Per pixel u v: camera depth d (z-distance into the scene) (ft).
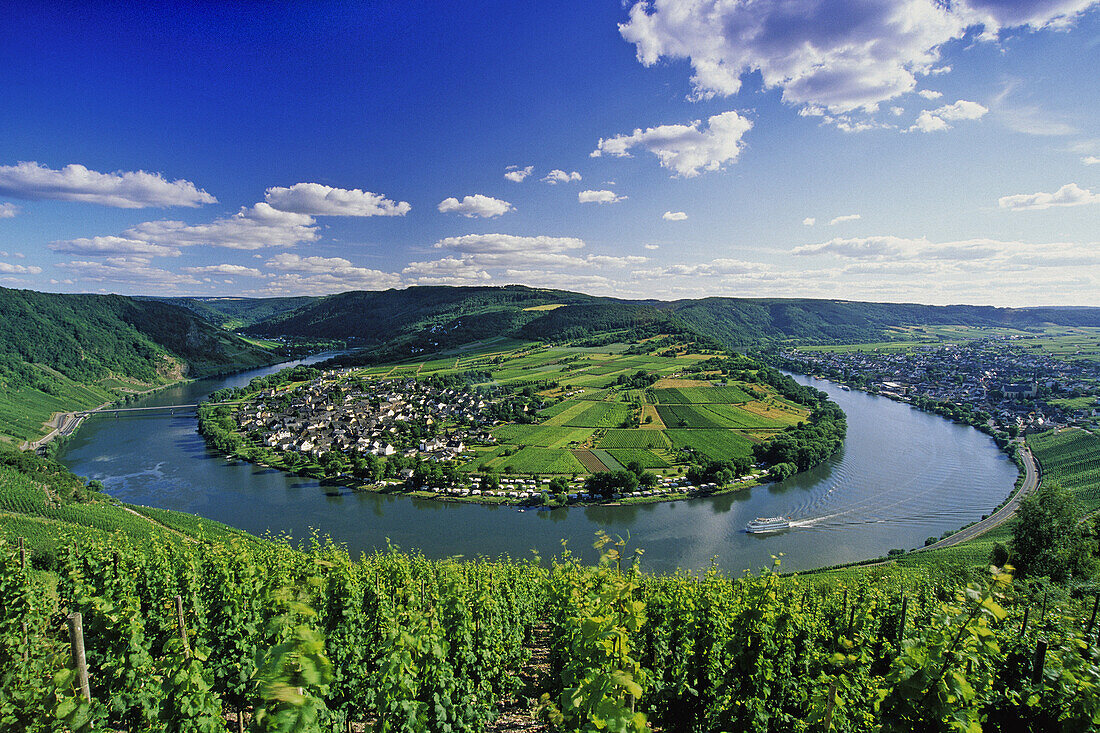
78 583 68.74
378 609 57.26
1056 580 122.31
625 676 19.69
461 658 51.42
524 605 94.07
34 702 27.58
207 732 32.27
